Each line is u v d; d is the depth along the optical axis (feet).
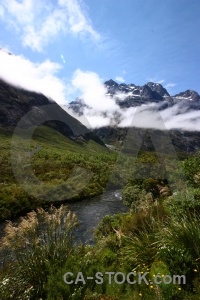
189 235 14.39
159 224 18.16
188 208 16.67
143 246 17.06
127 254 17.66
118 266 16.89
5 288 14.20
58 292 13.42
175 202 17.44
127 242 18.69
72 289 13.93
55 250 16.52
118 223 26.27
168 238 15.47
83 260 16.31
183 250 13.99
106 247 20.34
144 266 15.39
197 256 13.80
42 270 15.37
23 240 15.89
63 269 14.83
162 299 12.28
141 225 20.21
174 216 17.43
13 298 13.97
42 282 14.84
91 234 32.94
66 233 17.43
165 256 14.23
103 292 14.30
